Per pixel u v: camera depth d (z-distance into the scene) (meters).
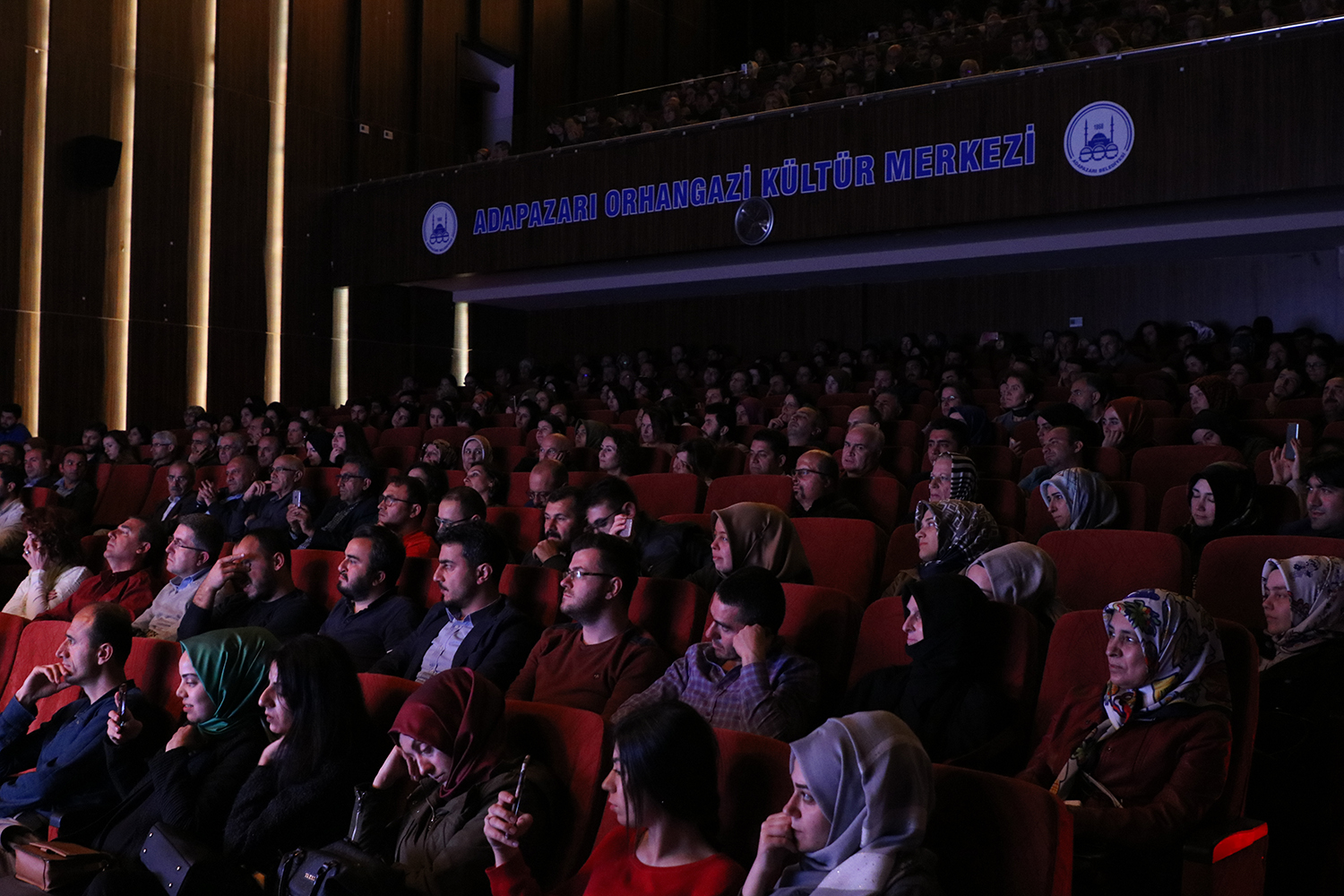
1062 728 2.55
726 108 9.78
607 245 10.27
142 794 2.85
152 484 7.14
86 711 3.11
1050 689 2.65
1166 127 7.82
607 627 3.11
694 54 15.18
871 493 4.77
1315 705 2.78
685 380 10.55
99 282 9.94
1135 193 7.92
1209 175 7.67
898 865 1.77
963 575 2.72
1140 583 3.28
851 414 6.09
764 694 2.66
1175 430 5.76
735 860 2.10
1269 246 9.35
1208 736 2.32
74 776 3.00
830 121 9.15
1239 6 7.81
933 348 10.16
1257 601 3.22
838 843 1.82
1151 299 10.39
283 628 3.81
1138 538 3.33
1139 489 4.22
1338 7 7.30
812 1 15.93
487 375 12.91
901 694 2.68
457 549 3.40
